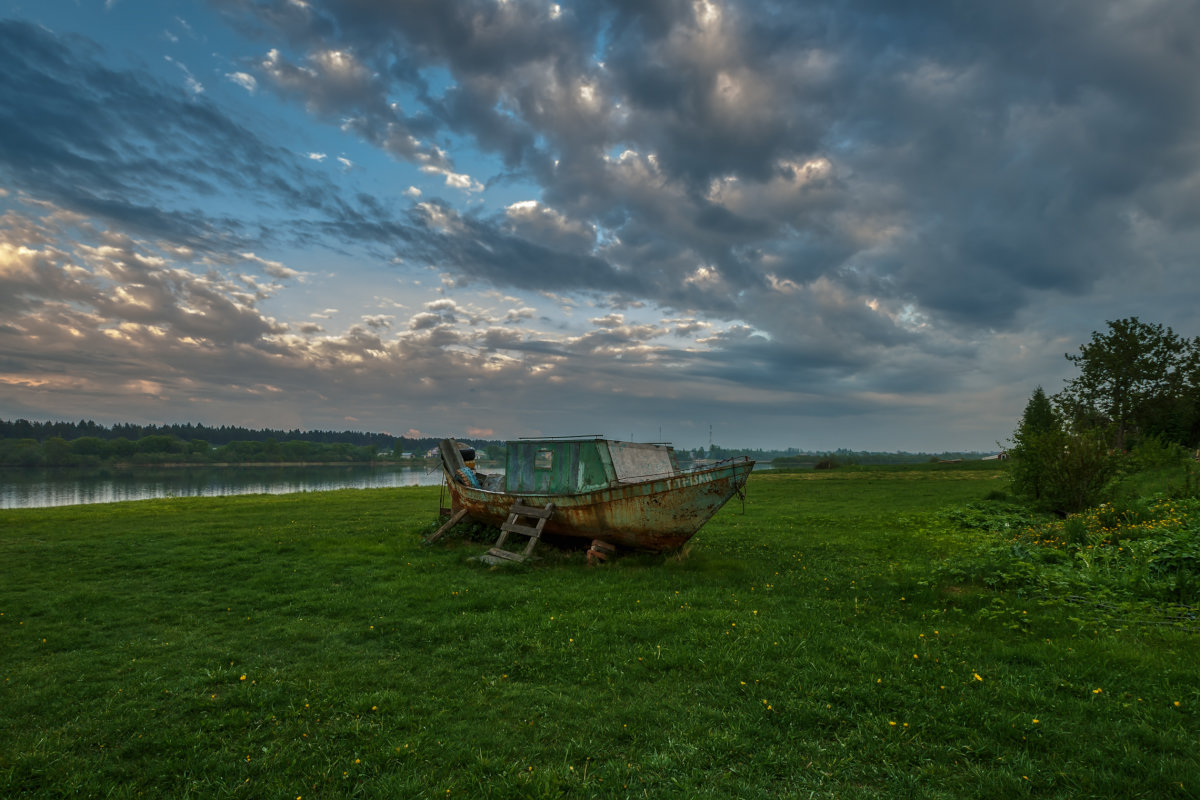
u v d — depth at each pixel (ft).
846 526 65.21
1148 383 142.20
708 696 19.53
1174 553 32.99
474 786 14.67
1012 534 54.08
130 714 19.34
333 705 19.62
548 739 17.16
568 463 49.42
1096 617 27.04
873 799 13.78
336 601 33.22
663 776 14.90
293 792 14.61
